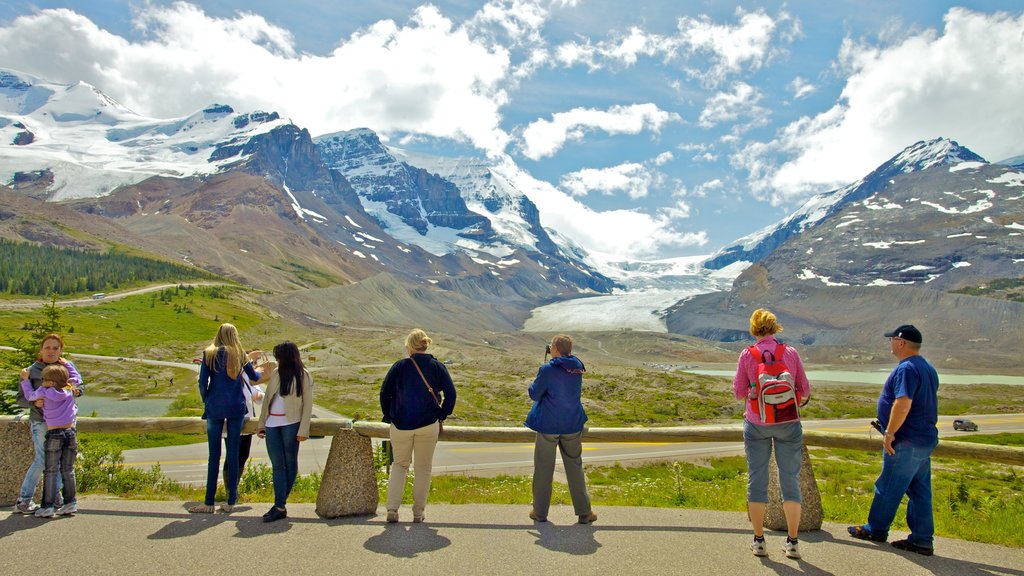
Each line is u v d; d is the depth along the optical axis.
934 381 8.27
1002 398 122.56
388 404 9.31
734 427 10.22
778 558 7.84
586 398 101.25
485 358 147.75
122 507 10.00
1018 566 7.71
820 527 9.15
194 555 7.71
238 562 7.48
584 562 7.59
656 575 7.20
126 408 81.94
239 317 193.12
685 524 9.30
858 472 46.38
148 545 8.08
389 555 7.78
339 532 8.73
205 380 9.83
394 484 9.27
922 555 8.05
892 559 7.89
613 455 51.72
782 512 9.06
